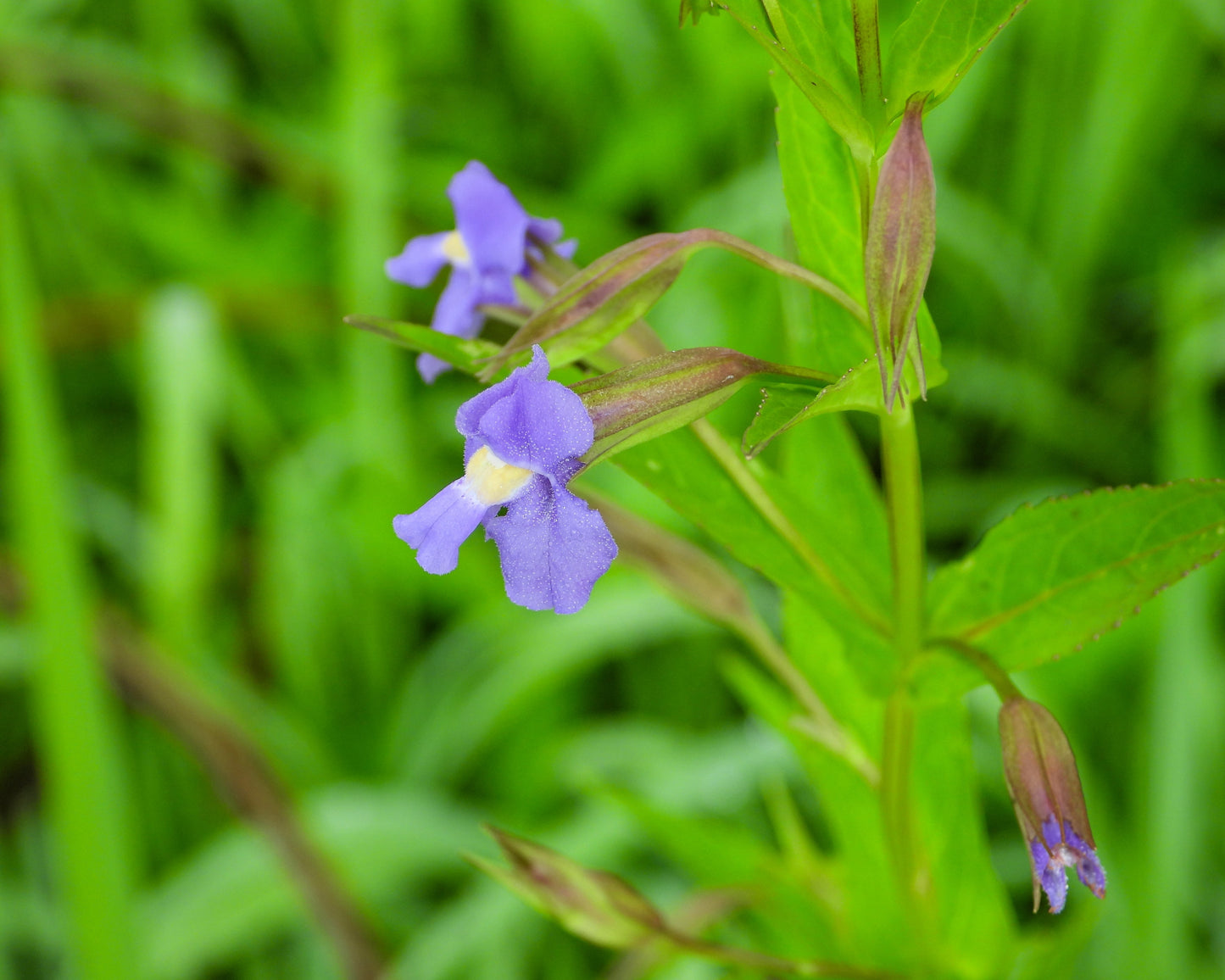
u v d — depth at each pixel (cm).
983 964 20
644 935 19
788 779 28
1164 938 24
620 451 16
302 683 32
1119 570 17
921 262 16
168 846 32
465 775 32
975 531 33
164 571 31
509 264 18
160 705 27
